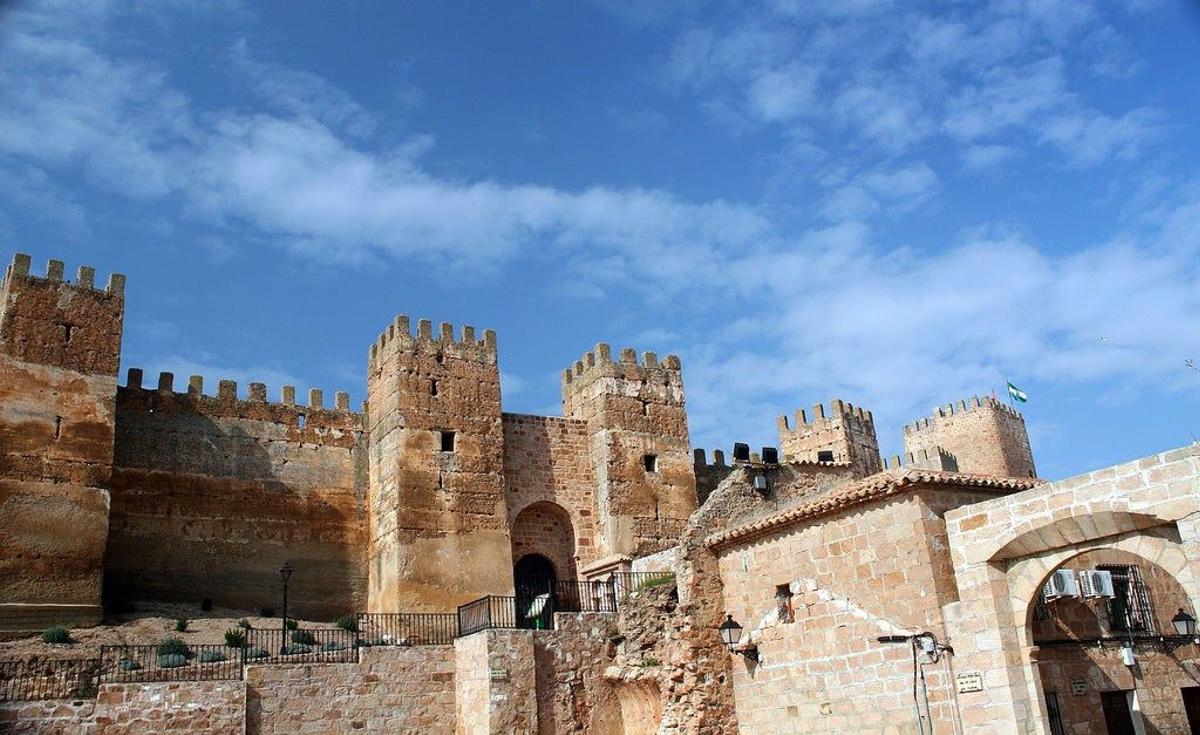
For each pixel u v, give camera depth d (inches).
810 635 1119.6
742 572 1236.5
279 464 1909.4
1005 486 1058.7
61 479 1571.1
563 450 1964.8
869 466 2566.4
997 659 925.2
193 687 1171.3
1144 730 1075.3
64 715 1091.9
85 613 1523.1
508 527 1818.4
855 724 1047.6
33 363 1606.8
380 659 1310.3
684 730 1208.8
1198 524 803.4
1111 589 1066.1
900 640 1005.2
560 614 1370.6
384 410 1870.1
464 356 1905.8
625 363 2046.0
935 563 997.8
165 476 1797.5
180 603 1734.7
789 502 1412.4
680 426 2064.5
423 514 1745.8
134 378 1838.1
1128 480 855.7
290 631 1533.0
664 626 1314.0
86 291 1702.8
